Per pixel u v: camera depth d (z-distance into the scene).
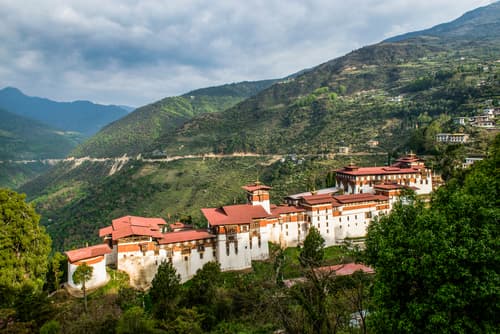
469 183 38.69
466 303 24.88
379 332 29.91
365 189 125.19
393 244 31.02
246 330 48.78
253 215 91.44
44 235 67.50
